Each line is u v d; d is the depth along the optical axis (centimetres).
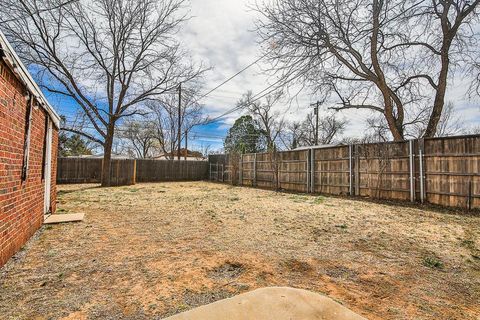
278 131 3072
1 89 258
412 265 325
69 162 1595
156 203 818
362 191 960
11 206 306
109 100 1413
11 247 313
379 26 693
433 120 1063
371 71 1116
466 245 404
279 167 1360
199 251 363
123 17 1321
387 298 242
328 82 1155
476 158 678
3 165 272
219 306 178
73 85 1275
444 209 702
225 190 1290
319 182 1136
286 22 813
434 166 760
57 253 342
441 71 1045
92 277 274
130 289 248
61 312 206
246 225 529
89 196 975
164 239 421
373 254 363
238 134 3155
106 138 1412
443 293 254
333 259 342
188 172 2042
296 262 330
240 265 317
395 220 579
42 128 466
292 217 610
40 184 468
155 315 205
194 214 642
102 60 1345
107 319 198
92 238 416
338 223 549
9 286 249
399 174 848
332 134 2828
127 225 514
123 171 1555
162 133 2773
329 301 192
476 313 218
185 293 243
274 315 170
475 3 893
